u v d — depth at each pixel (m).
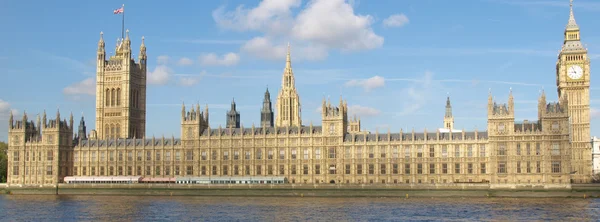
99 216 189.75
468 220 172.88
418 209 197.88
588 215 179.25
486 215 181.88
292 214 189.75
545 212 186.50
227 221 177.00
